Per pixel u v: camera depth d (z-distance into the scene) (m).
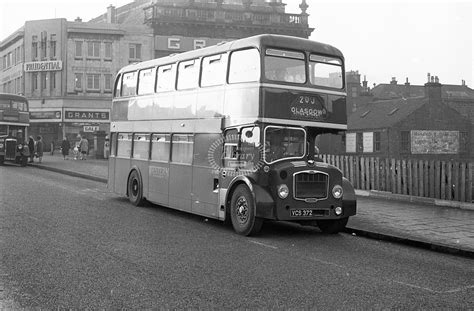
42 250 7.84
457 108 47.97
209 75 11.41
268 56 9.93
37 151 32.59
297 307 5.39
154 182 13.45
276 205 9.66
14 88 55.28
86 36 49.03
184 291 5.88
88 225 10.35
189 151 11.98
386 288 6.27
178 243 8.85
